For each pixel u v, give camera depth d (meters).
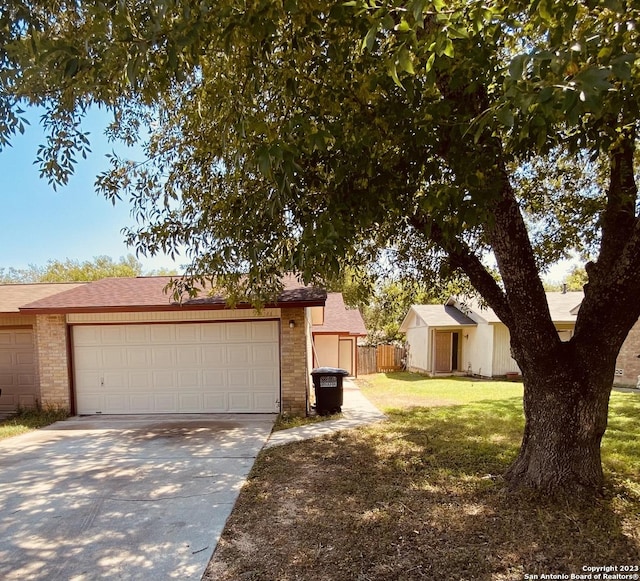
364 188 2.53
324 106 2.61
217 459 5.49
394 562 2.98
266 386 8.54
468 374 18.45
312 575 2.86
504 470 4.69
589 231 5.62
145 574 2.93
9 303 9.73
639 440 6.07
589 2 1.56
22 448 6.20
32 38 2.06
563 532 3.32
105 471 5.08
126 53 2.01
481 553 3.06
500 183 2.42
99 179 4.93
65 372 8.54
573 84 1.41
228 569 2.96
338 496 4.15
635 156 4.70
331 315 18.77
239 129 2.36
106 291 9.41
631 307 3.62
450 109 2.41
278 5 2.02
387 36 2.32
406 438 6.26
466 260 4.60
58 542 3.39
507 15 1.97
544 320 3.90
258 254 3.41
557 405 3.93
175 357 8.62
